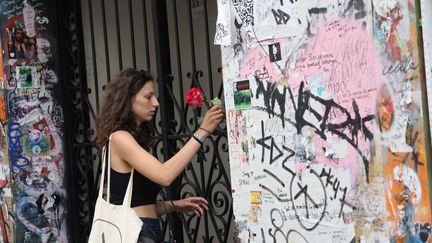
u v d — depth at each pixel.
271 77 4.32
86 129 6.45
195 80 5.54
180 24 6.62
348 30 3.93
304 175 4.18
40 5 6.42
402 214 3.72
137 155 3.79
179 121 5.95
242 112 4.49
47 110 6.43
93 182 6.45
